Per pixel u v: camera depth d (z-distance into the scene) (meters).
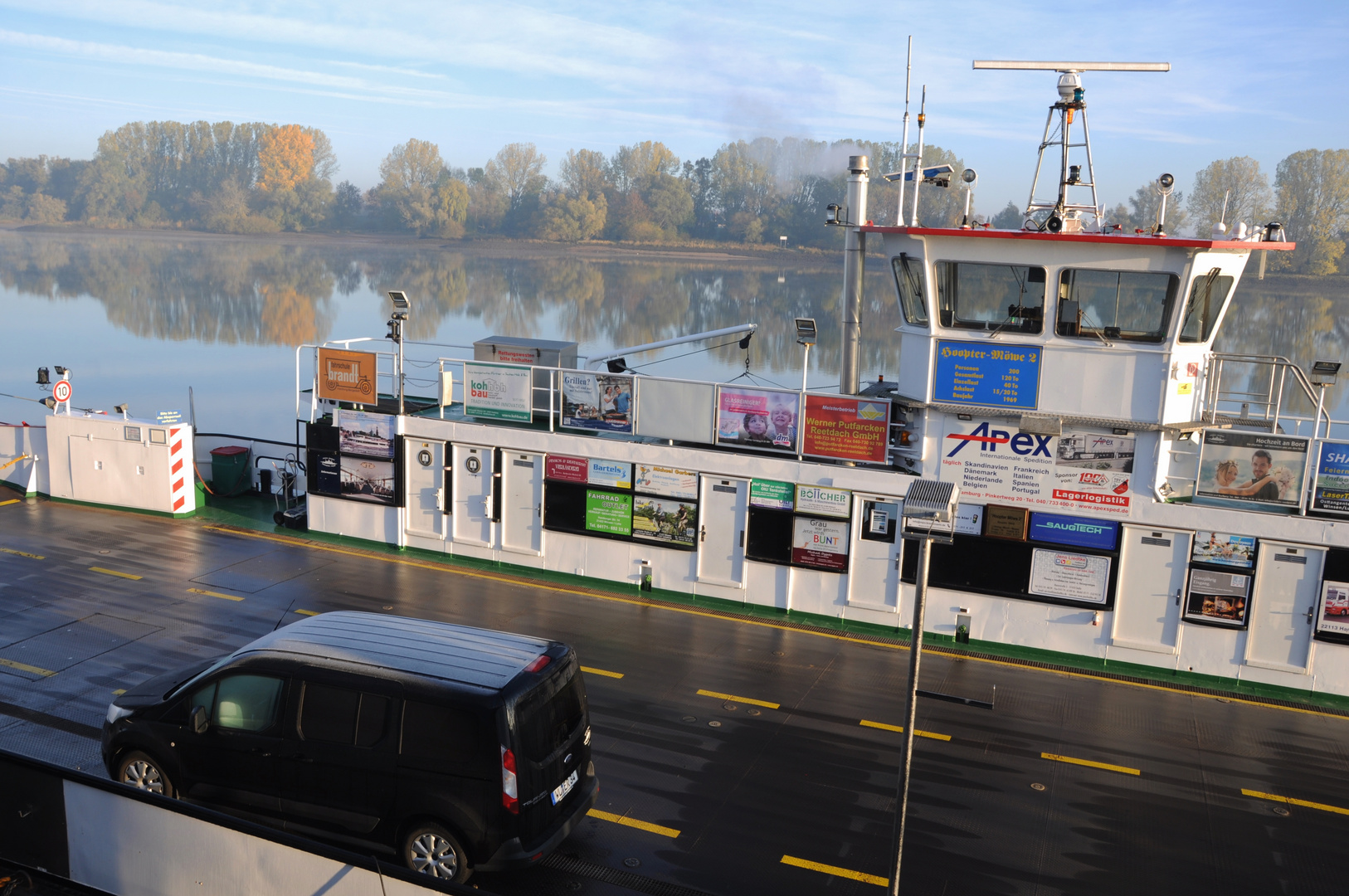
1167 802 10.45
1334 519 13.15
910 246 14.02
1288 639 13.40
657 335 50.34
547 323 55.69
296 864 6.42
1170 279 12.83
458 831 7.70
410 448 18.05
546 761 8.05
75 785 7.17
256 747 8.27
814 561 15.56
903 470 15.09
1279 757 11.60
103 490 20.25
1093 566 14.09
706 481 16.05
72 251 95.88
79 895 7.30
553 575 17.27
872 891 8.59
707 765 10.79
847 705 12.52
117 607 14.74
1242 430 14.70
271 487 21.70
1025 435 14.12
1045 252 13.24
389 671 8.09
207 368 55.97
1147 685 13.55
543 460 17.05
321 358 18.70
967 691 13.11
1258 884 9.01
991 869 9.03
